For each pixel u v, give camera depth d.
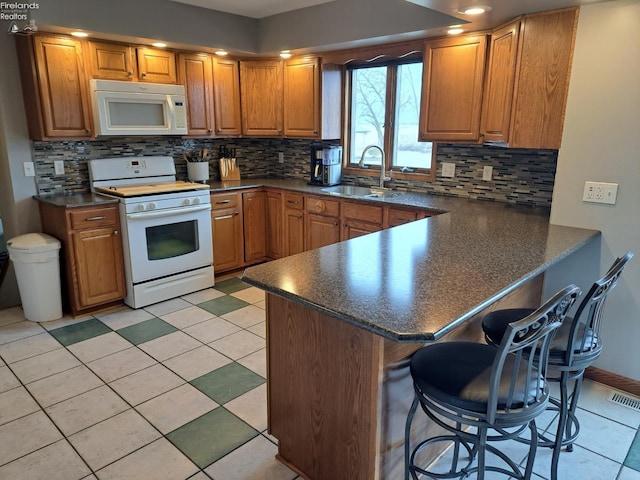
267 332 1.90
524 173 3.26
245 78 4.35
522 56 2.58
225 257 4.27
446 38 3.15
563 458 2.03
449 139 3.23
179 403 2.38
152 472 1.92
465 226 2.60
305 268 1.82
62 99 3.29
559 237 2.32
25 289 3.26
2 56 3.21
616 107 2.30
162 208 3.59
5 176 3.43
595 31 2.30
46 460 1.98
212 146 4.61
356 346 1.55
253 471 1.93
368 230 3.64
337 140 4.46
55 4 2.99
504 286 1.61
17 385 2.52
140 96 3.63
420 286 1.60
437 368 1.53
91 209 3.28
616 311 2.48
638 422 2.26
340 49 3.83
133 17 3.36
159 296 3.70
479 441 1.41
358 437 1.62
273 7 3.74
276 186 4.34
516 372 1.35
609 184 2.39
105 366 2.73
